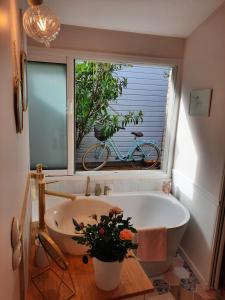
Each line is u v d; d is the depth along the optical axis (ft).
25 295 3.14
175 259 8.20
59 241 3.92
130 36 8.11
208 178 7.03
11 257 2.22
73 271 3.61
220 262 6.83
